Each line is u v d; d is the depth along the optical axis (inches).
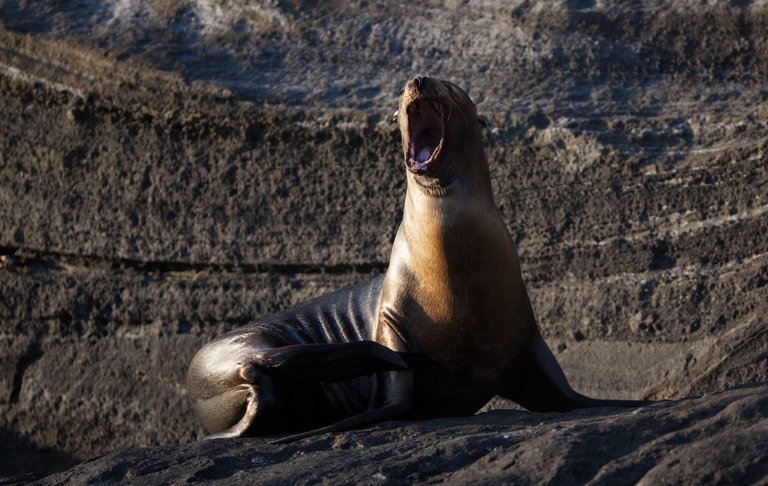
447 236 907.4
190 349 1466.5
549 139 1385.3
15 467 1513.3
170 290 1498.5
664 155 1336.1
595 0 1472.7
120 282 1521.9
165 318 1493.6
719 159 1305.4
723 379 1194.6
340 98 1482.5
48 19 1627.7
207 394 1021.2
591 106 1387.8
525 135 1397.6
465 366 944.3
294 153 1483.8
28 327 1553.9
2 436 1530.5
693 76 1387.8
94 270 1540.4
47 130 1582.2
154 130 1539.1
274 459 803.4
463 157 919.0
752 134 1299.2
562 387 960.3
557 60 1438.2
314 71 1523.1
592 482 617.9
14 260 1571.1
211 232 1494.8
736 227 1275.8
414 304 942.4
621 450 653.9
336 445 813.9
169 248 1507.1
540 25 1465.3
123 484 777.6
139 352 1492.4
